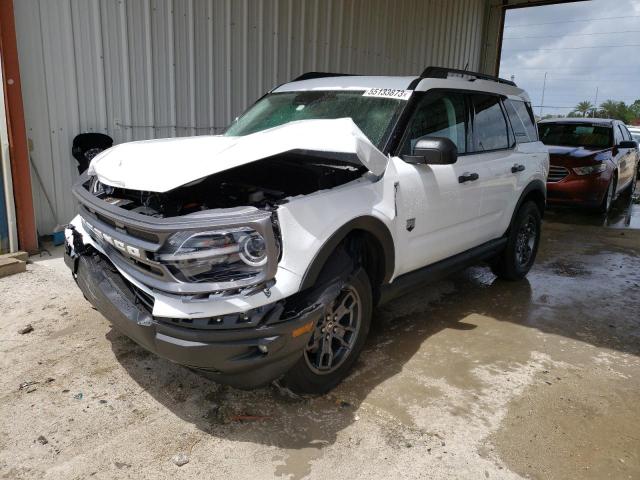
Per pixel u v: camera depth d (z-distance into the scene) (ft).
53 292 15.01
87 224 10.87
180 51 22.31
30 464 8.39
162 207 9.36
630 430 9.98
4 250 17.38
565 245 24.52
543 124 35.09
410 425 9.79
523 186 16.89
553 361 12.59
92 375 10.93
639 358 12.98
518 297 16.98
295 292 8.85
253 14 25.03
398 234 11.57
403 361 12.25
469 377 11.63
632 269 20.83
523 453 9.18
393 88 13.03
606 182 29.66
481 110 15.20
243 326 8.41
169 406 10.03
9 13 16.38
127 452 8.75
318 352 10.28
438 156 11.27
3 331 12.62
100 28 19.62
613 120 35.22
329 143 9.73
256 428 9.50
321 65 29.91
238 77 24.98
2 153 16.71
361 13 32.09
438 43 41.65
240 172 11.17
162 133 22.35
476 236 15.05
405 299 16.39
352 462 8.75
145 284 8.98
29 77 18.12
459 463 8.83
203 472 8.39
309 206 9.30
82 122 19.79
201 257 8.18
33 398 10.07
